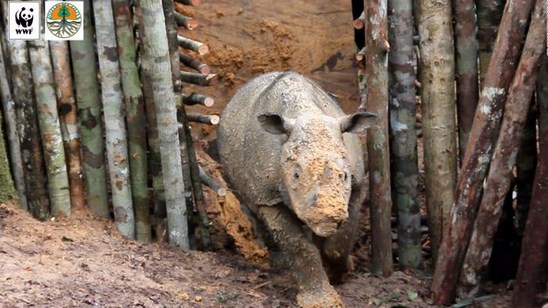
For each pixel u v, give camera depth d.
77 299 9.69
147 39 11.65
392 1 11.59
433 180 11.80
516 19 10.30
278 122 10.44
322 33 15.02
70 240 11.48
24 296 9.52
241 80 14.93
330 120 10.43
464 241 10.98
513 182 11.59
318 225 9.75
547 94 10.64
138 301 9.98
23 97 11.83
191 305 10.27
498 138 10.57
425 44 11.56
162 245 12.05
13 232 11.41
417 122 14.22
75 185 12.16
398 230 12.11
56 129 11.94
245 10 14.80
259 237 12.66
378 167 11.55
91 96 12.02
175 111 11.88
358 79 13.92
